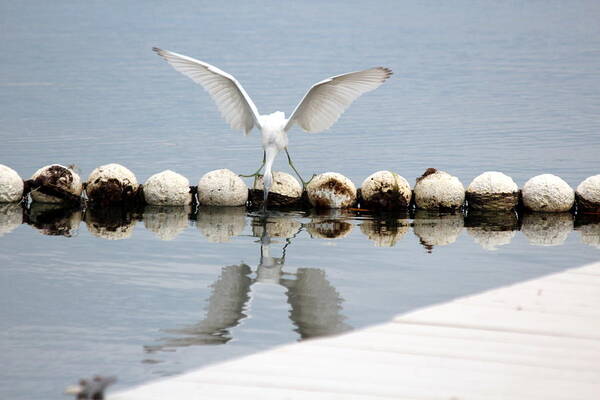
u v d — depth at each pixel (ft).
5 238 44.27
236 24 167.53
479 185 50.78
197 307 34.14
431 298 34.63
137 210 51.29
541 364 26.96
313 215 50.01
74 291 36.06
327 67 113.39
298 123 48.62
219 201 51.88
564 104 88.02
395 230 46.44
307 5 208.13
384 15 187.42
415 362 27.22
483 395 24.90
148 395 25.16
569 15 184.96
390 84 102.17
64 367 28.68
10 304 34.47
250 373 26.66
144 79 104.01
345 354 27.96
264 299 35.01
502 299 33.17
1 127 75.77
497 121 79.82
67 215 49.75
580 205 50.44
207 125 78.23
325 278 37.70
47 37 143.13
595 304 32.40
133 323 32.50
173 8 197.67
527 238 44.60
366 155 66.54
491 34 152.15
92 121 79.20
